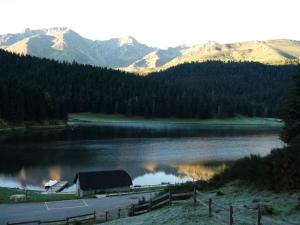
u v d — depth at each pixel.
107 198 48.34
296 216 19.05
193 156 92.56
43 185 64.25
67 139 123.00
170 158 89.88
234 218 19.62
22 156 90.12
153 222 22.94
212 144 114.94
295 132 53.38
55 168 77.56
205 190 28.86
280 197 22.56
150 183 65.38
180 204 26.11
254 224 18.05
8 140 117.50
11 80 172.75
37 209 41.22
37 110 164.62
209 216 21.23
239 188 26.44
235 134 147.50
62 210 40.66
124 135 138.25
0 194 51.12
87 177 59.69
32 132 141.12
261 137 136.75
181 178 69.00
